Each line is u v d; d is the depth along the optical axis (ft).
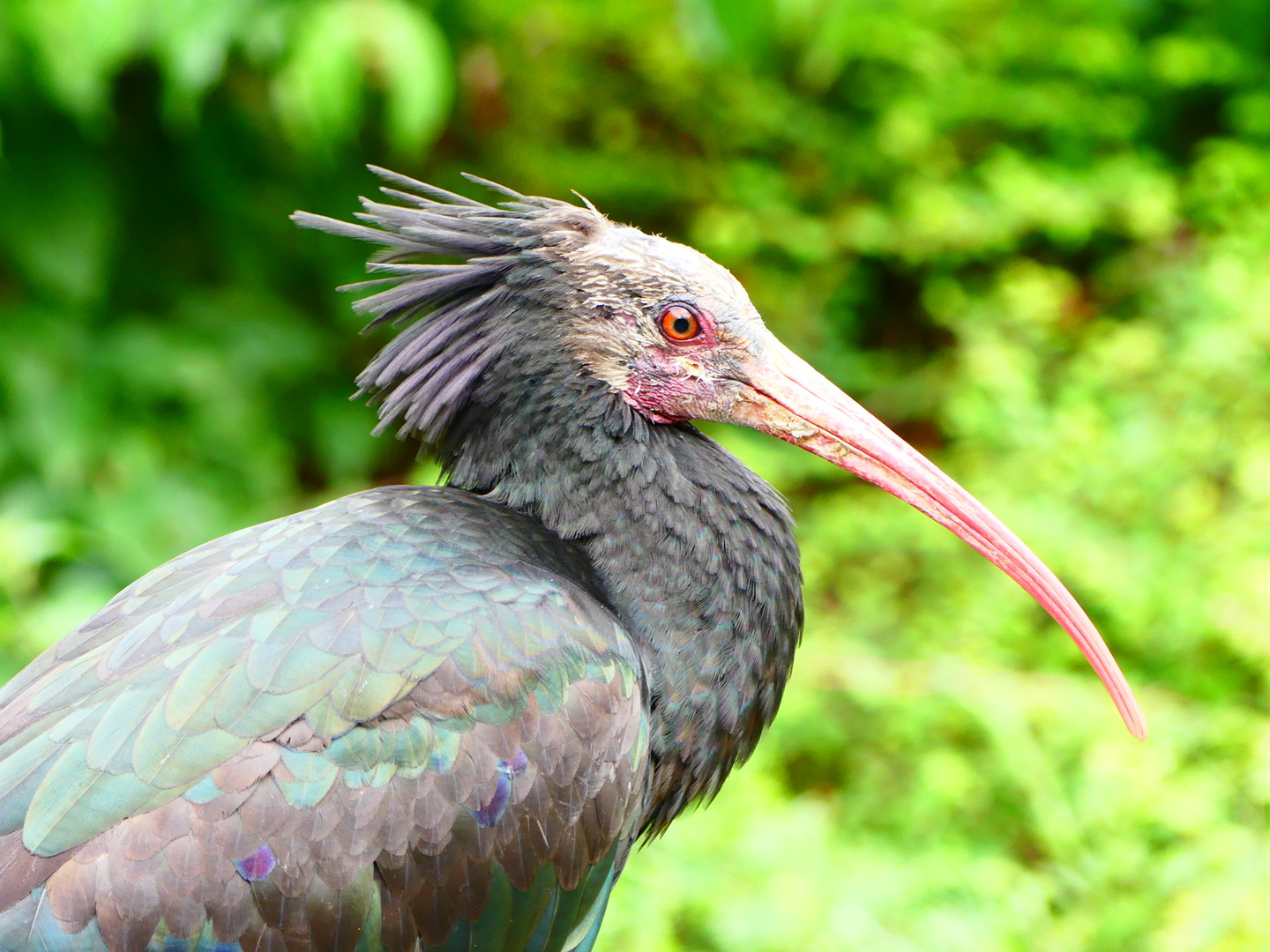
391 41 35.99
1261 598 31.50
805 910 26.27
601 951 25.84
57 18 35.40
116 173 40.83
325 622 16.67
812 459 40.45
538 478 19.49
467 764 16.53
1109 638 34.63
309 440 42.93
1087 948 27.30
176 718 15.92
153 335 40.14
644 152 47.21
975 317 40.75
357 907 15.93
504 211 20.27
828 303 45.34
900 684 33.68
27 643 32.89
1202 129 47.24
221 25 36.06
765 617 19.69
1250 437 35.32
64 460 37.91
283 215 42.52
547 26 45.68
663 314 19.74
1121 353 37.19
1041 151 46.29
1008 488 35.91
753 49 37.96
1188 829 28.73
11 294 39.68
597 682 17.57
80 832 15.29
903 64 45.93
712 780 20.02
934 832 31.27
